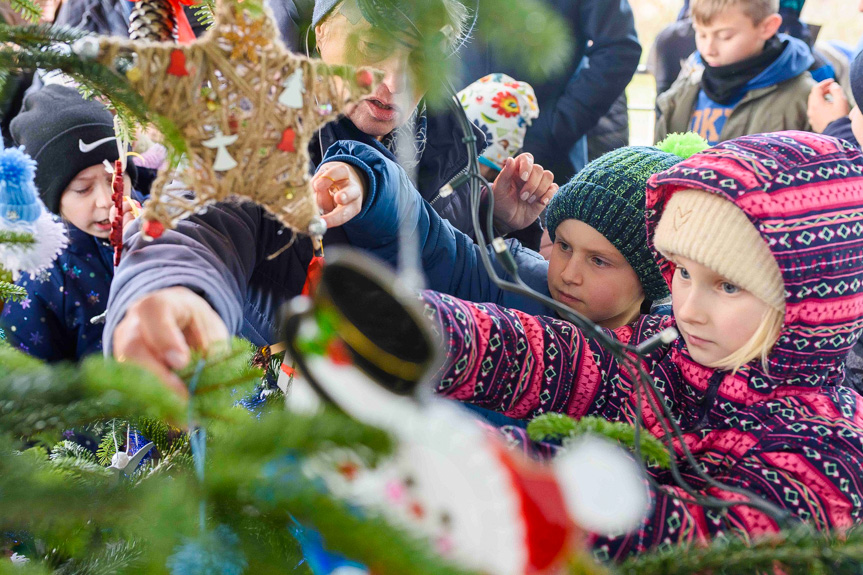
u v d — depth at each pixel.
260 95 0.45
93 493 0.29
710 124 1.71
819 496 0.59
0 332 0.75
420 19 0.49
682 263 0.69
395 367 0.33
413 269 0.78
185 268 0.56
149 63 0.43
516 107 1.22
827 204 0.64
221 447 0.29
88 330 1.00
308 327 0.33
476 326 0.69
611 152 0.89
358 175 0.77
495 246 0.53
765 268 0.64
